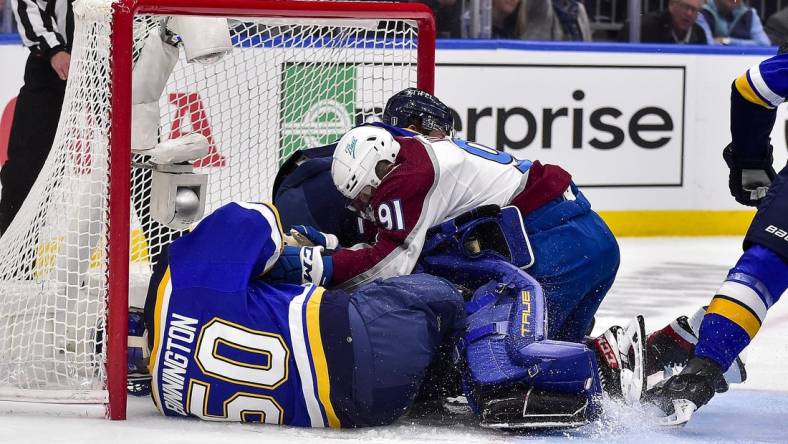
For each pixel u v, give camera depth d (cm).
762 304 723
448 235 765
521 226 771
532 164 804
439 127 839
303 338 691
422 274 730
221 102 1056
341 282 745
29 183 1114
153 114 837
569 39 1922
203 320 698
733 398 844
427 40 915
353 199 789
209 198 1041
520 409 695
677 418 707
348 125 1030
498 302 737
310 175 859
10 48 1623
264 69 1020
